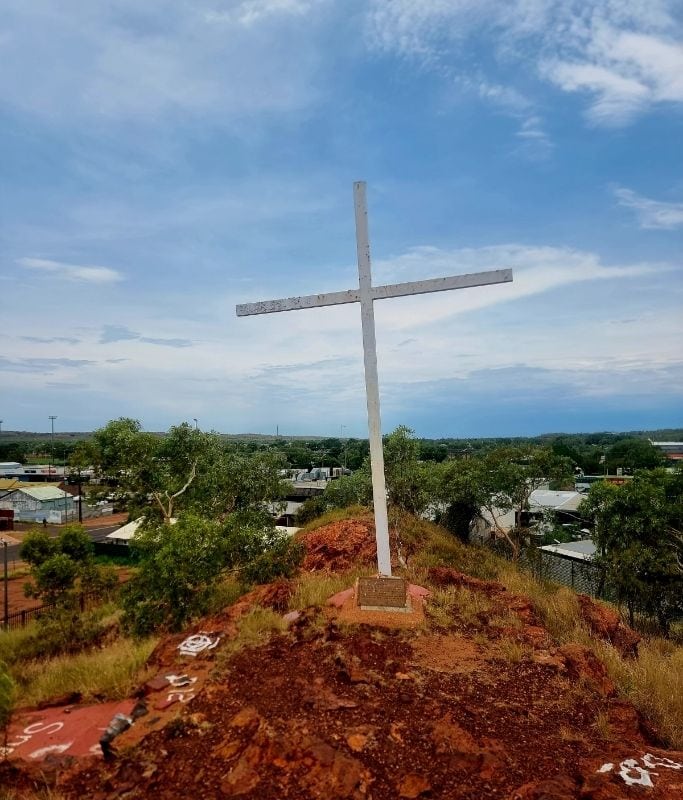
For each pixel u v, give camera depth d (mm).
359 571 11289
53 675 7754
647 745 5035
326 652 6566
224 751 4379
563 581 24672
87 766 4504
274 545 12234
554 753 4512
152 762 4363
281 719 4828
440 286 9312
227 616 8180
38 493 58219
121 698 6215
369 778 4012
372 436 9375
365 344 9562
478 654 6723
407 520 17484
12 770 4555
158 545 10477
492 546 26641
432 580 10359
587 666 6449
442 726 4727
